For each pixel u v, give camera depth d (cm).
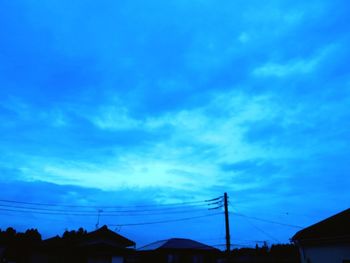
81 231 5081
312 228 2009
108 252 3728
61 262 3822
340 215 2014
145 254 4197
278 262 4050
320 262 1841
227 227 3091
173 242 4081
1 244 3906
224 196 3216
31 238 4381
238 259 4525
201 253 3966
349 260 1644
